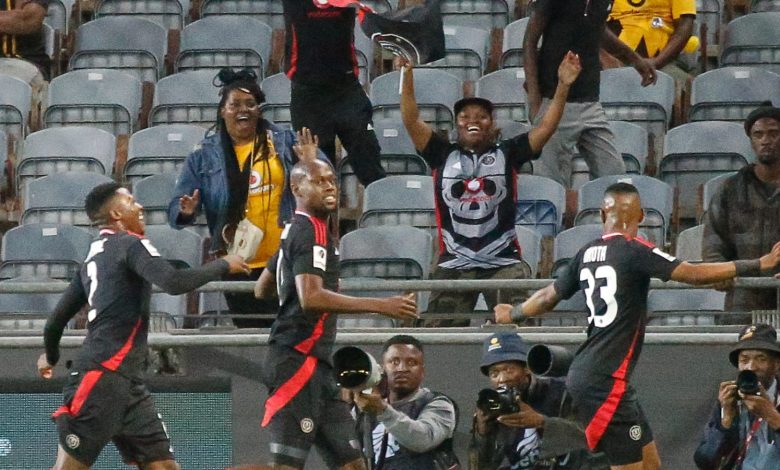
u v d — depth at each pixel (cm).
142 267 2892
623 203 2962
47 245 4181
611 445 2902
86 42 5300
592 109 4231
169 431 3503
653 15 4872
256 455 3484
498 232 3638
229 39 5238
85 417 2897
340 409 2878
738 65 5147
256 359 3500
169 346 3431
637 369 3469
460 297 3659
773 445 3072
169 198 4447
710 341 3409
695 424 3441
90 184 4516
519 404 3033
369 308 2758
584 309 3922
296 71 3912
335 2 3841
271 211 3600
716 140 4662
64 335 3622
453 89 4944
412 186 4319
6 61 5109
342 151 4728
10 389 3547
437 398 3156
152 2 5456
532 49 4184
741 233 3581
